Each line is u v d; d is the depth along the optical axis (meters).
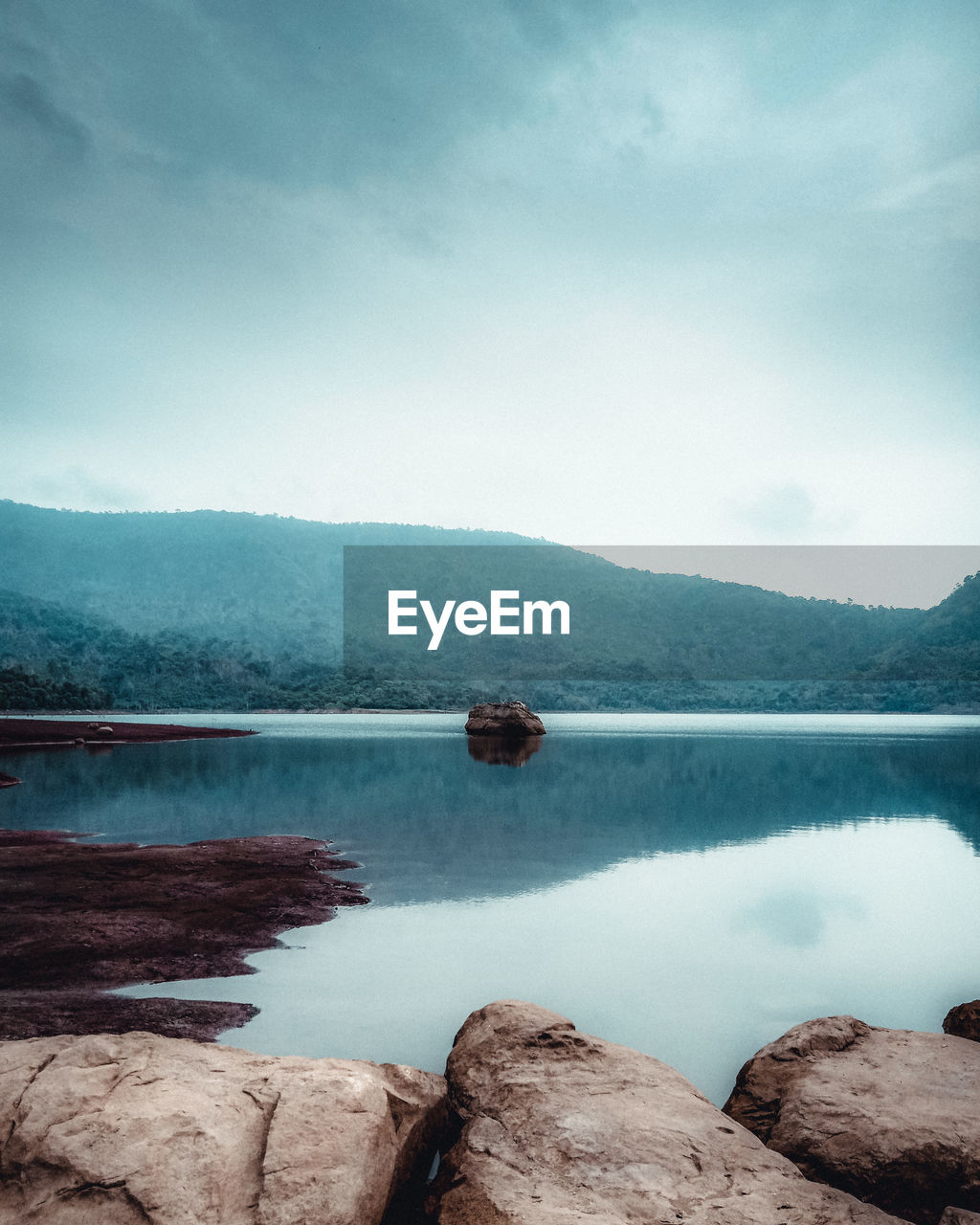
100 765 27.95
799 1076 4.77
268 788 20.97
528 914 8.94
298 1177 3.46
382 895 9.66
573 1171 3.80
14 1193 3.34
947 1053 4.98
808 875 11.05
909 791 21.92
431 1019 6.05
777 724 92.06
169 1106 3.71
